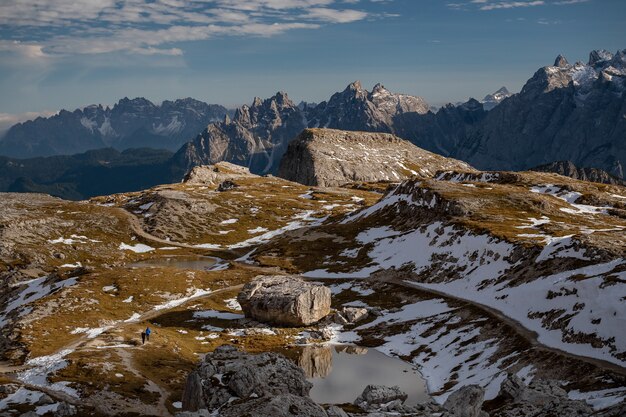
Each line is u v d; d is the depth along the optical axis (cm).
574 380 7862
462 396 6731
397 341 11862
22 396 8481
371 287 15575
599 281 10275
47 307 13900
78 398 8369
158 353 10769
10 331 12506
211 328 13175
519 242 14250
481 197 19488
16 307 14812
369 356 11144
